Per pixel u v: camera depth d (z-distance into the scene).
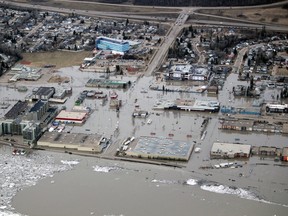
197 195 196.75
